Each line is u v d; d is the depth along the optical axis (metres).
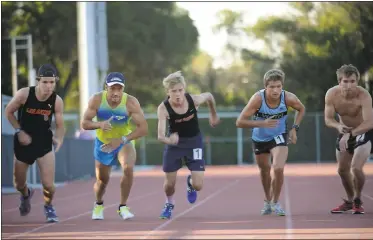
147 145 84.62
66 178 48.38
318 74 96.38
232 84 116.94
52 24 98.19
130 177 21.86
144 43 102.81
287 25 101.81
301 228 18.64
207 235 17.33
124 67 102.19
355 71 21.88
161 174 62.25
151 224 20.52
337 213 23.30
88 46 56.38
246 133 85.00
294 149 83.56
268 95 21.70
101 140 21.67
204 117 84.75
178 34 105.06
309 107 97.06
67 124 73.38
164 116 21.19
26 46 69.38
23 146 21.19
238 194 35.19
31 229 19.84
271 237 16.73
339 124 22.16
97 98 21.09
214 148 84.75
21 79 92.12
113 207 28.20
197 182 21.69
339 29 95.50
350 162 22.83
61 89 101.38
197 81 120.31
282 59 99.44
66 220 22.67
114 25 101.69
